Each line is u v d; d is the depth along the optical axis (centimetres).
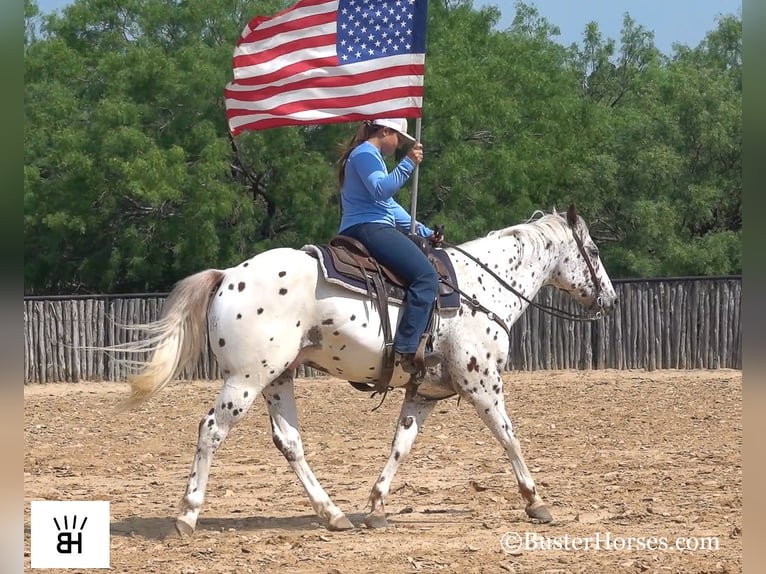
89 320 2112
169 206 3111
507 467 1149
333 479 1099
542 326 2169
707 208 3291
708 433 1379
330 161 3125
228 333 811
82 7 3503
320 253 829
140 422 1563
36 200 3203
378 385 859
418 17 891
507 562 733
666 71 3912
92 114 3152
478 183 3055
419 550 775
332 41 895
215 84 2998
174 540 811
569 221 970
